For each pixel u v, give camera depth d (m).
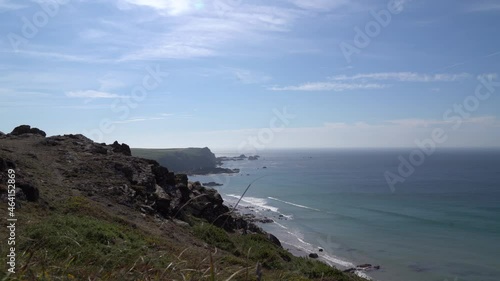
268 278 6.54
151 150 154.12
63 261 6.32
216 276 4.68
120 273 5.35
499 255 45.56
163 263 6.27
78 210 16.86
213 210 28.59
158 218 22.19
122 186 23.86
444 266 41.25
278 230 57.00
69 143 29.86
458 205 80.62
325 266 20.00
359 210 75.00
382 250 47.09
